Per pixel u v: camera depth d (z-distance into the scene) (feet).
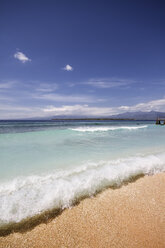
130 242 6.03
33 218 6.79
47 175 11.21
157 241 6.14
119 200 8.57
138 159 15.69
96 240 6.06
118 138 31.37
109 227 6.70
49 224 6.61
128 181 10.80
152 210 7.89
